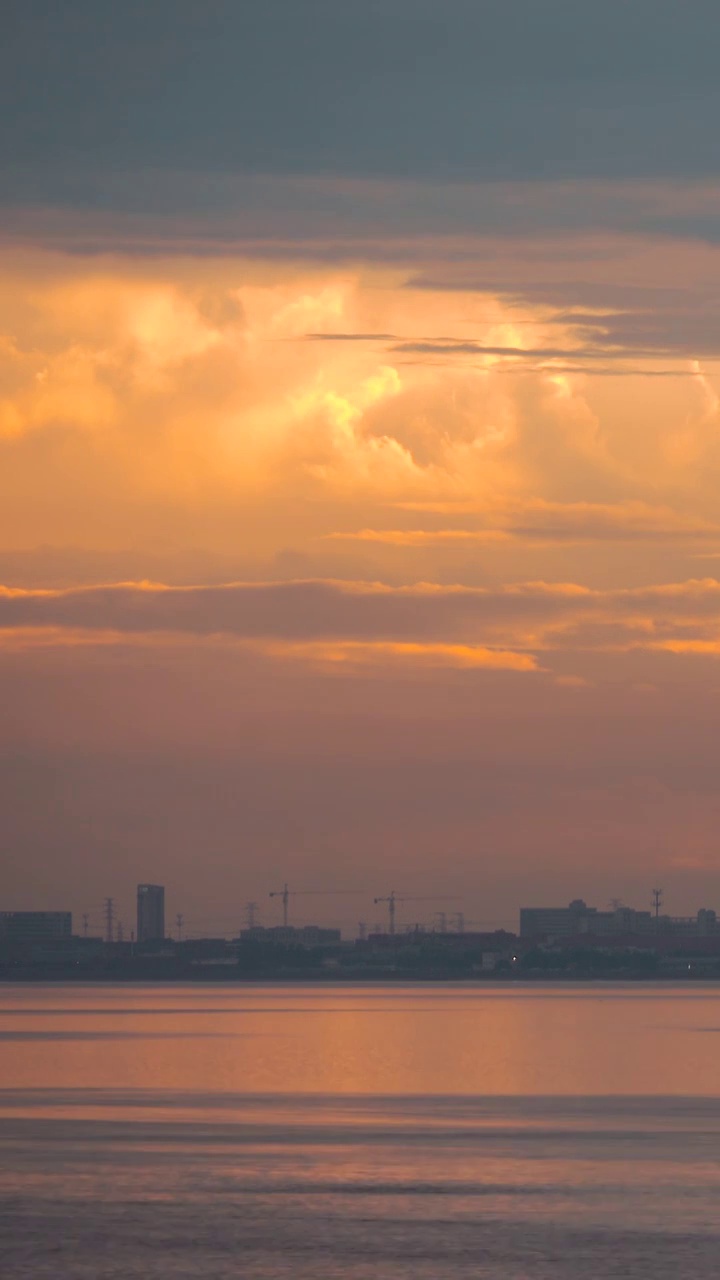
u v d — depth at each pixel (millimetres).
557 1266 127438
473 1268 127000
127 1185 157375
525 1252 131750
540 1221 142125
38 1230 139125
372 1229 139250
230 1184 157750
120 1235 137500
